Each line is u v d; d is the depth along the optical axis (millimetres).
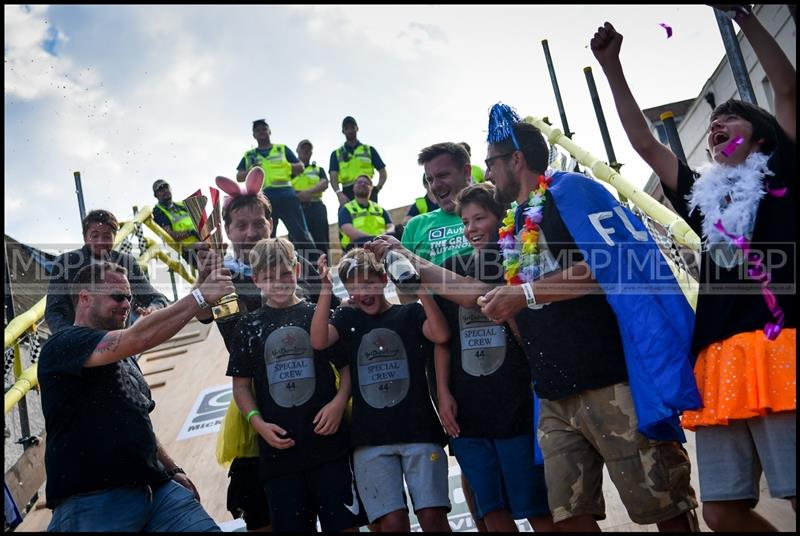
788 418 2416
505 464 3129
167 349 7504
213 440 5129
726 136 2719
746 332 2496
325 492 3170
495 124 3186
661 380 2609
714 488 2535
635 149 2941
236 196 4027
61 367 2986
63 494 2936
